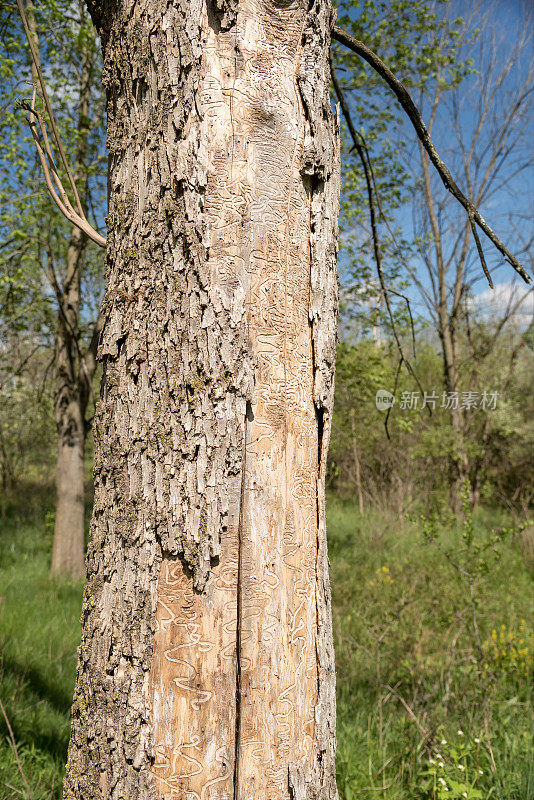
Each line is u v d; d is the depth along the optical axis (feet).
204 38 4.55
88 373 26.63
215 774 4.29
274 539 4.59
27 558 27.68
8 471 45.52
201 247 4.48
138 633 4.42
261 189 4.66
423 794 9.64
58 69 26.30
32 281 27.81
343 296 28.73
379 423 38.68
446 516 37.01
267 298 4.66
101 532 4.70
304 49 4.95
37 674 12.80
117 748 4.41
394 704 13.34
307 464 4.89
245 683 4.41
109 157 5.11
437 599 20.70
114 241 4.89
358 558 28.76
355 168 25.26
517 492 44.50
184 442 4.43
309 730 4.73
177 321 4.51
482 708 12.32
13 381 37.78
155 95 4.64
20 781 8.84
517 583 25.07
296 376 4.83
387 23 24.39
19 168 24.31
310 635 4.80
